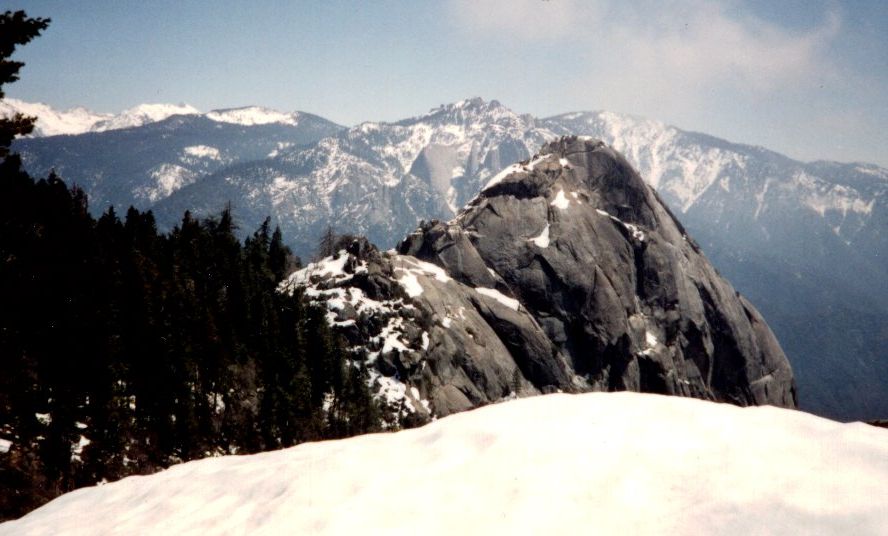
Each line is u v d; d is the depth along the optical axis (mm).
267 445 66938
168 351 61156
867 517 5641
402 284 118625
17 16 17234
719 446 7680
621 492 6988
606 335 139125
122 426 51594
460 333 115688
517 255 143250
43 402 39031
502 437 8766
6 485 36344
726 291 166500
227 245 105375
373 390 94375
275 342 81938
